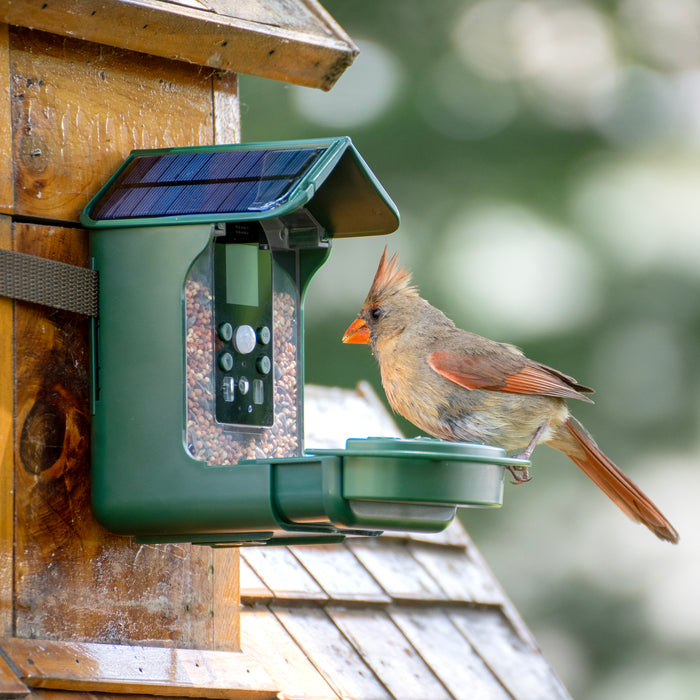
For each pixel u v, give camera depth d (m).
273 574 8.70
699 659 16.89
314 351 17.09
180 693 6.63
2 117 6.29
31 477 6.25
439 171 18.05
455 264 17.34
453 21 18.86
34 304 6.33
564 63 18.83
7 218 6.30
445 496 6.18
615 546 17.11
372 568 9.58
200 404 6.68
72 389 6.48
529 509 17.17
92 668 6.23
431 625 9.56
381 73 18.41
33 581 6.21
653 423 17.30
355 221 7.18
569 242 17.67
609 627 16.97
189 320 6.65
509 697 9.34
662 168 18.33
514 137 18.30
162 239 6.50
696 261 17.73
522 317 17.20
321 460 6.12
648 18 19.30
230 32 7.09
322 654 8.27
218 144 7.25
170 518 6.39
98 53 6.74
